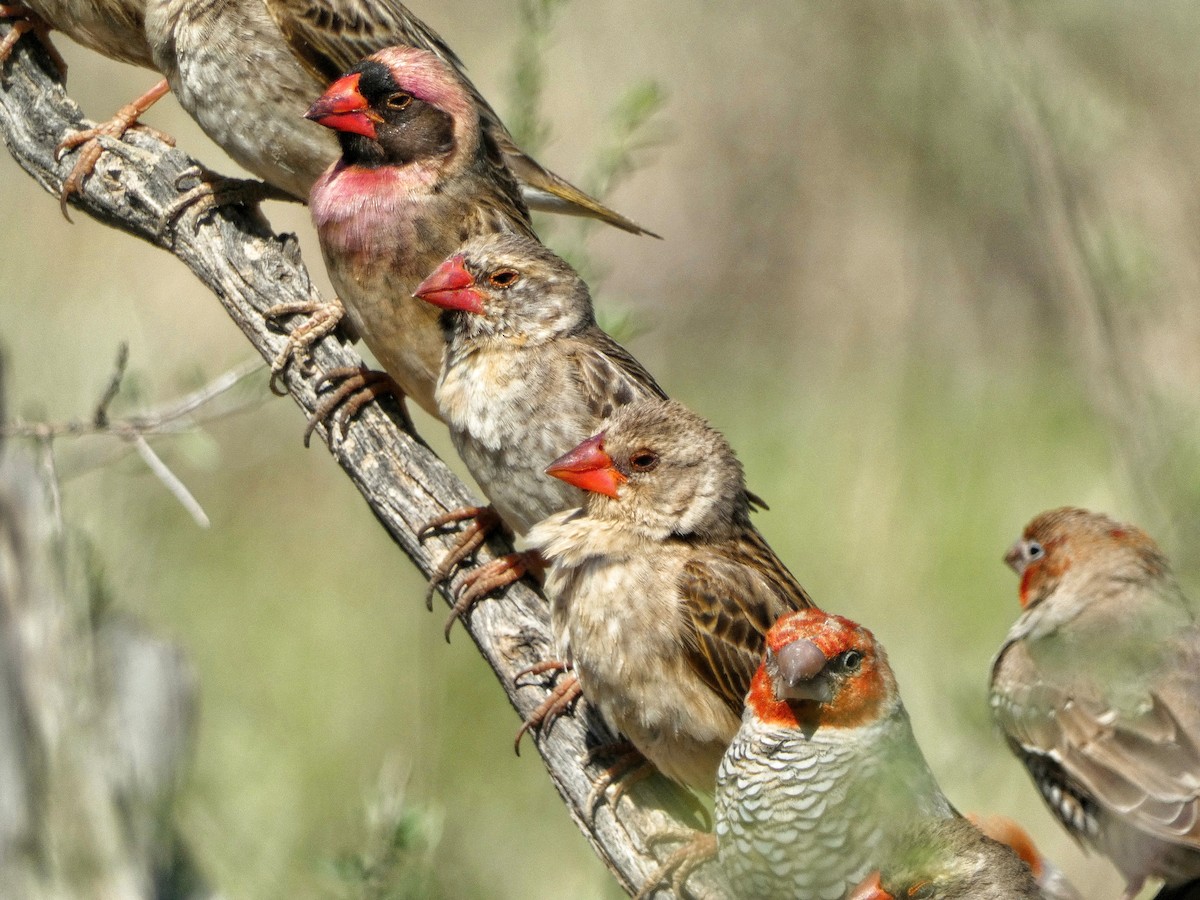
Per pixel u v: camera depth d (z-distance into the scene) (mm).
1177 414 14164
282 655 15711
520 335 9938
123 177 11227
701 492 9391
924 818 8500
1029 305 20266
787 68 21875
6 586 9828
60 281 17453
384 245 10422
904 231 20969
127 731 10570
